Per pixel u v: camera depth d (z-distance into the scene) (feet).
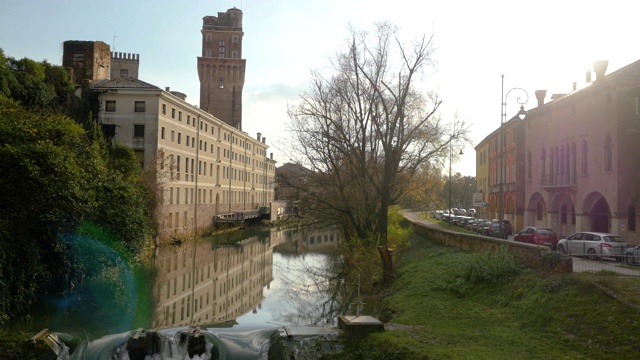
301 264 119.96
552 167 118.42
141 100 149.48
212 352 48.52
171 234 150.61
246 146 265.13
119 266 81.35
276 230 241.76
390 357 39.37
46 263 62.44
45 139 67.00
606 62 101.96
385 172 86.94
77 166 67.46
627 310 37.68
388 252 81.25
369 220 94.38
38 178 57.52
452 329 45.44
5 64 108.58
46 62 132.05
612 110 91.30
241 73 281.33
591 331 37.83
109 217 71.72
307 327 48.67
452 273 65.77
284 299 81.92
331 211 96.58
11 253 53.47
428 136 90.33
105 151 106.93
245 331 53.42
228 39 285.43
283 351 44.60
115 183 75.87
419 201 109.29
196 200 182.19
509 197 148.36
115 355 47.96
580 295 43.34
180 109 168.76
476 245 77.46
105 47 171.63
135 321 62.64
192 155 180.34
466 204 364.38
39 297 60.95
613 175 90.33
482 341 40.78
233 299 82.33
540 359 35.55
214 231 201.77
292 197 96.89
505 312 48.44
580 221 103.35
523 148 138.21
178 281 95.66
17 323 53.93
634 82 89.45
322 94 91.45
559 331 40.04
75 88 144.25
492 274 57.31
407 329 46.03
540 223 129.49
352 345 44.27
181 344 49.06
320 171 93.81
